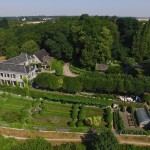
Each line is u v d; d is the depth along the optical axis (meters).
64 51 160.38
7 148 79.81
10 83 130.62
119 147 79.31
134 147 79.75
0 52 190.62
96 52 144.12
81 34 155.25
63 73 144.00
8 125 92.31
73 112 100.44
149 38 156.25
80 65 153.50
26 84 125.69
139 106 104.81
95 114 101.12
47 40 165.00
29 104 107.88
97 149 73.00
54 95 112.38
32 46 172.75
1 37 190.12
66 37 168.00
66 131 89.19
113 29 172.12
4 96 115.06
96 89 115.88
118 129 89.19
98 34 153.88
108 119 94.31
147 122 90.44
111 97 112.12
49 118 98.62
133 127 91.69
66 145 79.62
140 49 154.38
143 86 109.44
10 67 129.62
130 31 177.75
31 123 94.19
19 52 174.50
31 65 145.25
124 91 111.19
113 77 118.75
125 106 104.62
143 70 138.75
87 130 88.75
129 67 143.62
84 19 181.38
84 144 83.44
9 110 104.38
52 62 150.50
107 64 150.38
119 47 161.62
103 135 76.19
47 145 79.50
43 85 118.06
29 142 80.50
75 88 113.56
